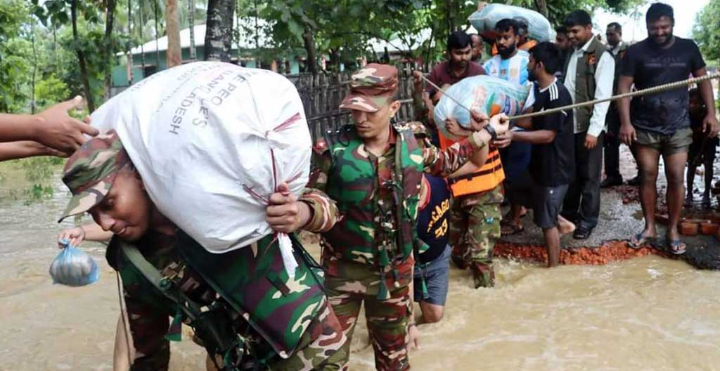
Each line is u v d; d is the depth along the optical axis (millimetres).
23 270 5977
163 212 2094
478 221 5129
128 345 2662
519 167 5844
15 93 13086
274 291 2318
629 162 10062
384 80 2998
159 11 14703
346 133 3162
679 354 4039
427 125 5695
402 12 8055
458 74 5871
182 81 2080
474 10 8125
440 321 4547
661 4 5617
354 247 3178
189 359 4152
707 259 5629
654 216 6074
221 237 2062
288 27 7305
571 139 5469
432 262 4320
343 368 2619
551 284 5309
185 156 1964
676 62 5652
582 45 6105
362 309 4871
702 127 6551
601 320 4574
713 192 7488
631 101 5918
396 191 3070
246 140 1973
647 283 5277
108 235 3150
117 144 2109
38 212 8609
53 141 2184
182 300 2355
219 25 6027
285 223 2115
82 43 9852
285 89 2131
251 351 2420
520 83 5879
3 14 12242
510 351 4137
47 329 4629
